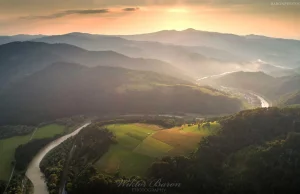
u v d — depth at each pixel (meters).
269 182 191.25
